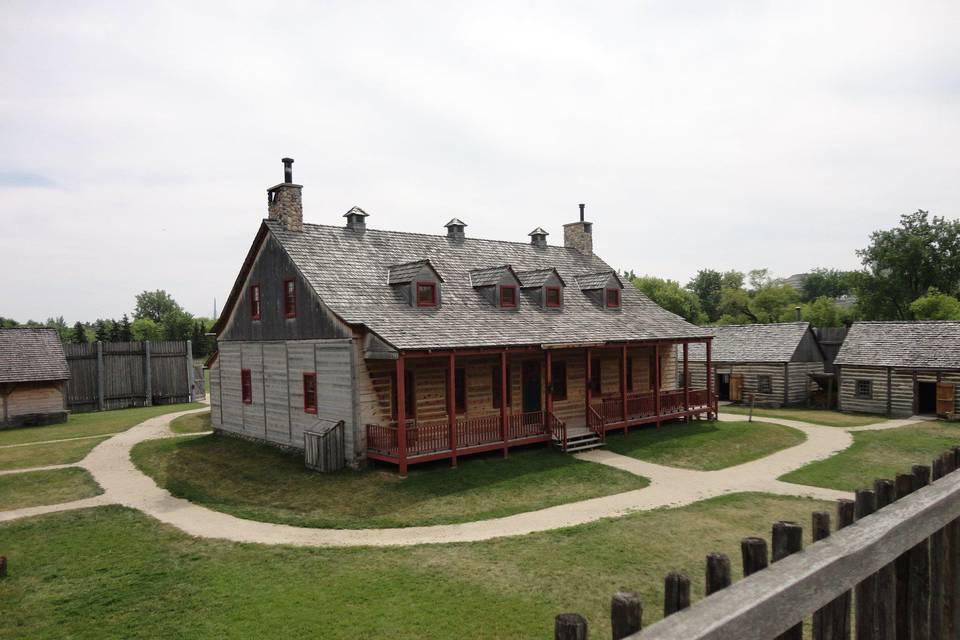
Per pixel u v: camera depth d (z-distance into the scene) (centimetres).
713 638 240
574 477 2084
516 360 2675
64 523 1753
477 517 1698
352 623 1093
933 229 6159
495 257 3122
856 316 7019
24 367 3722
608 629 1052
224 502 1925
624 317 3130
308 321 2361
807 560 298
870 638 361
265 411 2642
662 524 1581
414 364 2320
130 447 2833
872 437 2823
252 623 1106
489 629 1058
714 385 4572
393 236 2834
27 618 1167
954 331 3581
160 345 4781
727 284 9931
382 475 2061
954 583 432
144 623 1128
